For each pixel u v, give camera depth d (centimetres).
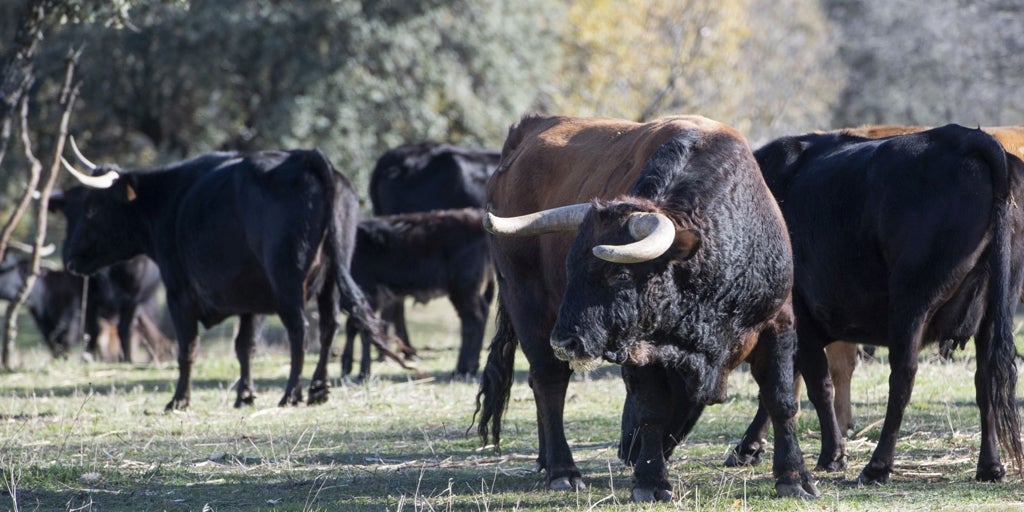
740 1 10362
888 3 11075
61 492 2312
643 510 1956
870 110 11594
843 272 2317
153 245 3809
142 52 8206
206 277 3612
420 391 3809
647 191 1919
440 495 2170
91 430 3138
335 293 3609
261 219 3500
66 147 8512
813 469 2366
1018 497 2017
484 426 2516
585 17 9588
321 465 2584
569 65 9788
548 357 2292
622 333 1819
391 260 4356
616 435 2841
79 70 8000
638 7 9556
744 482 2062
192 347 3638
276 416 3356
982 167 2114
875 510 1933
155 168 3816
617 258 1714
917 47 10769
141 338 6103
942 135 2198
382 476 2434
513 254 2323
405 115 8212
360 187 8150
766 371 2023
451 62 8325
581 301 1819
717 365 1928
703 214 1875
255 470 2530
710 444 2688
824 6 13088
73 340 6191
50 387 4244
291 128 7869
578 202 2230
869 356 3931
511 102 8606
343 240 3541
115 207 3794
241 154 3809
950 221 2119
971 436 2608
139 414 3478
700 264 1847
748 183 1966
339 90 8000
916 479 2206
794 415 2033
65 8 4531
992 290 2069
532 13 8969
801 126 10381
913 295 2158
